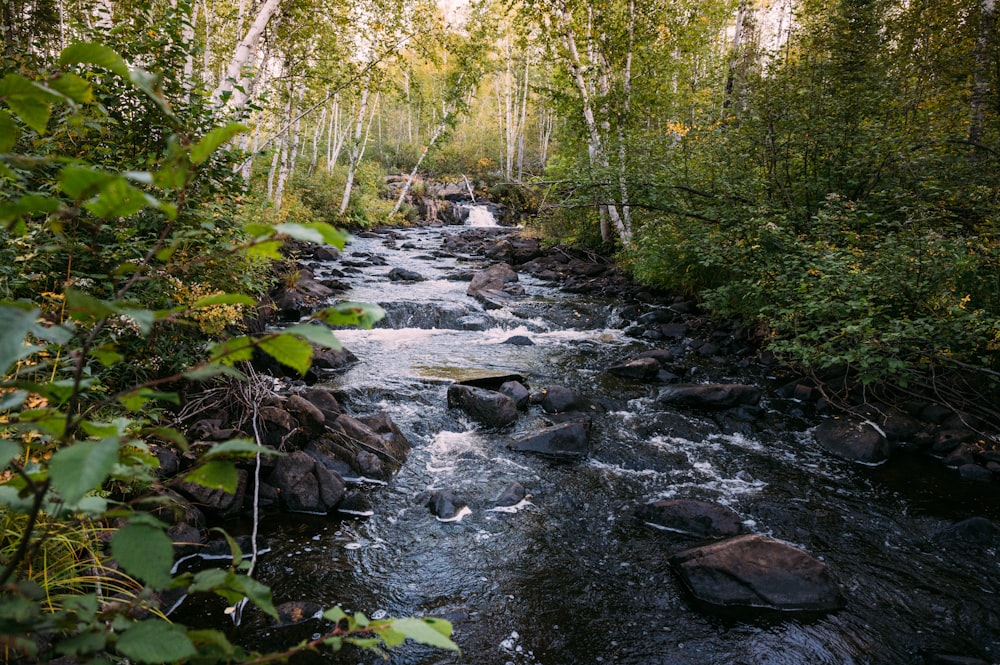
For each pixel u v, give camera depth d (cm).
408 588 364
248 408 491
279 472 451
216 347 82
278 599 342
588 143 1554
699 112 1148
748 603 358
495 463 541
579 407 681
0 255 360
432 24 1633
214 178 554
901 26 1202
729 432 635
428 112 3544
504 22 2411
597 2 1470
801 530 449
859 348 629
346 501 448
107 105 496
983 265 649
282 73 1570
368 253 1925
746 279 874
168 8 563
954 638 336
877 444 577
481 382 738
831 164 941
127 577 298
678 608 354
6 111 83
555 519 454
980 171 817
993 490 516
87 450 69
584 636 329
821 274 708
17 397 85
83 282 372
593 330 1083
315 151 2908
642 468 543
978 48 993
